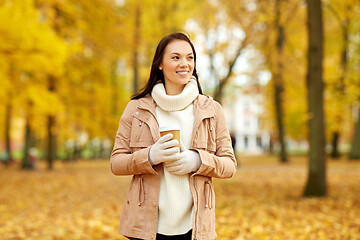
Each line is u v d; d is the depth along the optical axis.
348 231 5.29
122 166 2.06
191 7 16.06
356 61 13.33
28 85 13.20
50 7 13.28
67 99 17.61
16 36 10.04
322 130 8.75
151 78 2.22
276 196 9.04
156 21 16.33
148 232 2.01
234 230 5.43
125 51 14.48
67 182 13.21
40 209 7.67
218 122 2.23
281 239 4.92
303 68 14.88
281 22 11.41
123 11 14.61
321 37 8.70
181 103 2.09
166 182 2.04
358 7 11.70
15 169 20.84
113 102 20.42
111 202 8.59
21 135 47.00
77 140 29.92
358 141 24.25
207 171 2.01
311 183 8.80
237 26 12.62
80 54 15.55
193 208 2.04
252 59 15.73
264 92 25.17
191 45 2.21
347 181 11.78
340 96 13.63
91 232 5.40
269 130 39.34
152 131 2.08
